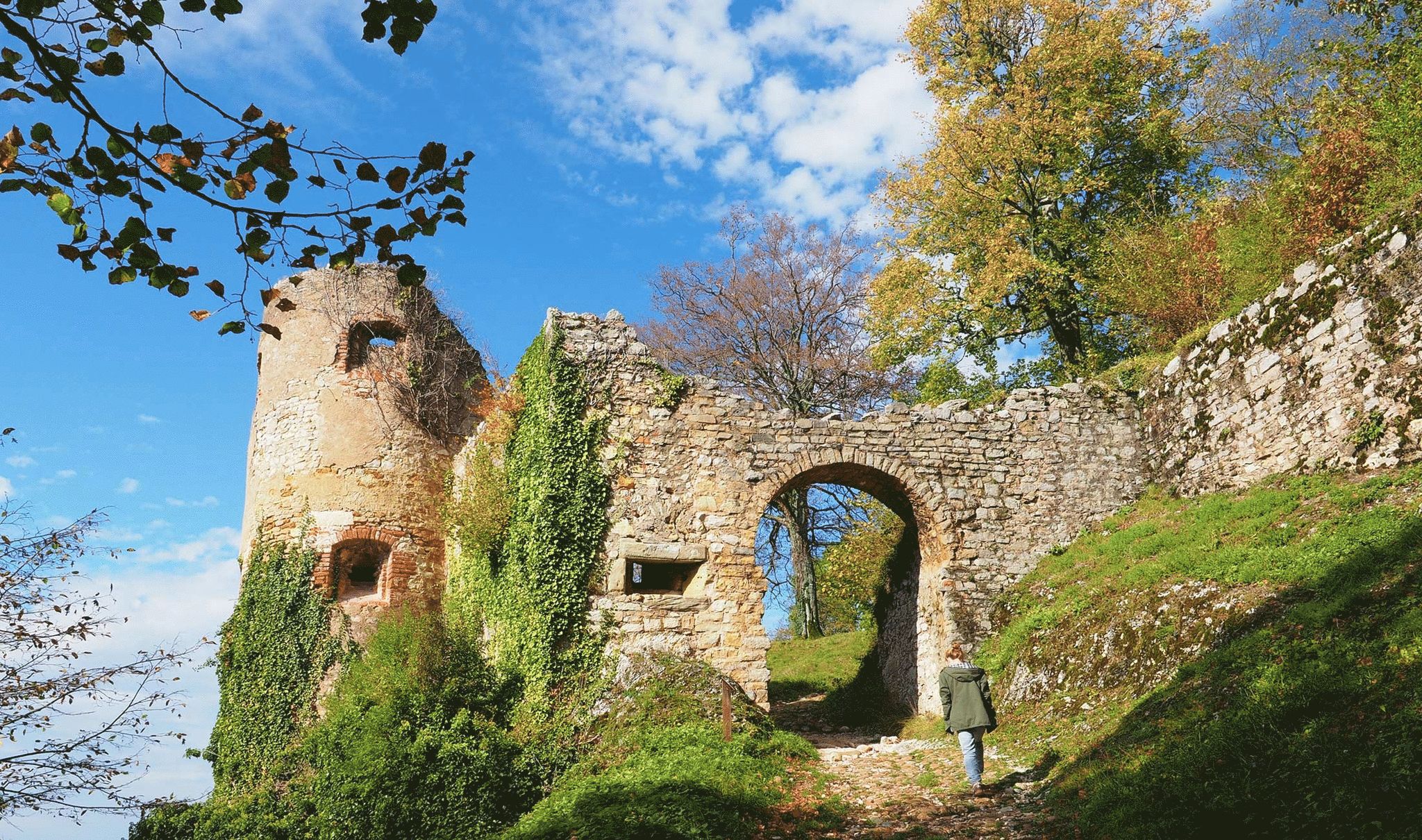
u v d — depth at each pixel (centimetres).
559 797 1099
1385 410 1093
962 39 2269
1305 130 1997
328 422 1903
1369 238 1148
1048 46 2112
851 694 1753
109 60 533
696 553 1428
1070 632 1212
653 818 910
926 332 2273
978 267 2256
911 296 2242
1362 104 1638
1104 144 2192
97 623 727
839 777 1081
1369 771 617
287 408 1936
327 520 1848
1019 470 1540
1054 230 2162
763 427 1502
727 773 1034
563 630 1362
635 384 1488
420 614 1691
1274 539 1061
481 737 1230
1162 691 937
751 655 1398
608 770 1148
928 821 899
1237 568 1034
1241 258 1566
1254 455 1309
